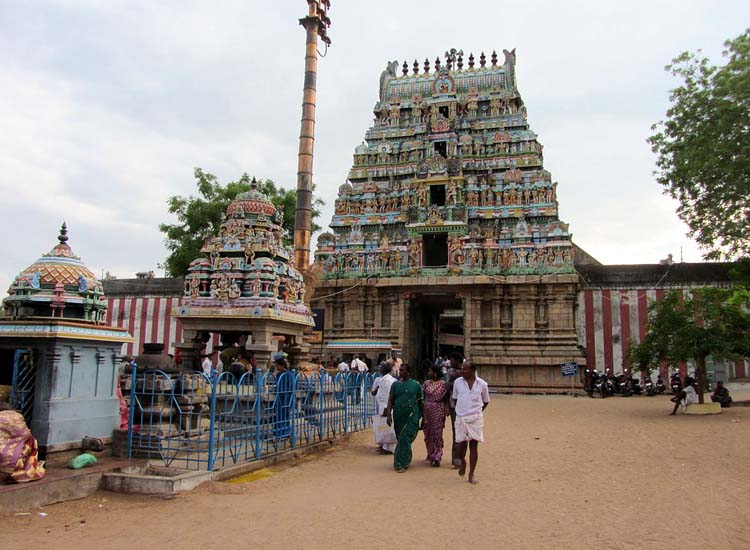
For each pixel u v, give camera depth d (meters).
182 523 8.36
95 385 11.66
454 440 12.91
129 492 9.98
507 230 39.41
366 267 40.78
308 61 33.22
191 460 11.09
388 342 35.59
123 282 44.72
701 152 29.02
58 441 10.74
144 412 12.59
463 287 38.56
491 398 32.50
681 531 7.91
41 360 10.89
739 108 28.11
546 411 24.75
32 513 8.78
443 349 57.47
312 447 14.81
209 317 18.05
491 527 8.16
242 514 8.82
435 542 7.50
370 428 19.62
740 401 27.22
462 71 50.72
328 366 34.34
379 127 49.75
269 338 18.09
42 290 11.62
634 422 20.39
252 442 12.65
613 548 7.23
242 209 20.00
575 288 37.22
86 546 7.33
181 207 47.12
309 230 32.31
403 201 44.38
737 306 22.27
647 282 37.50
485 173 44.50
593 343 37.69
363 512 8.97
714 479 11.09
